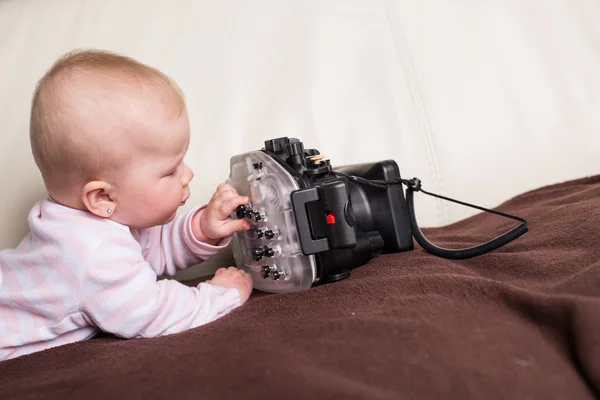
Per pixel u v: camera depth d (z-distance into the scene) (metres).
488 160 1.21
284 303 0.79
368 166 1.01
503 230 1.00
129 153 0.83
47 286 0.81
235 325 0.72
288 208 0.85
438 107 1.21
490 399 0.55
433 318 0.64
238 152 1.14
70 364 0.72
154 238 1.02
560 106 1.22
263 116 1.16
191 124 1.13
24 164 1.05
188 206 1.11
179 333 0.76
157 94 0.85
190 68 1.16
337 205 0.83
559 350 0.63
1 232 1.03
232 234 1.00
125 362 0.67
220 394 0.58
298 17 1.21
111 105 0.82
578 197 1.03
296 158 0.89
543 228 0.92
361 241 0.94
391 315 0.66
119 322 0.80
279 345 0.63
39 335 0.83
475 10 1.25
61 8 1.17
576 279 0.70
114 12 1.17
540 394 0.56
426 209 1.20
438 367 0.58
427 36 1.23
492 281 0.71
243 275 0.93
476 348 0.60
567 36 1.25
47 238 0.82
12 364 0.75
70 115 0.82
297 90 1.18
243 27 1.19
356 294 0.76
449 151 1.20
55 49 1.13
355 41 1.22
